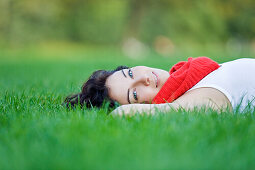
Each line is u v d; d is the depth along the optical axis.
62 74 8.56
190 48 29.94
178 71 3.28
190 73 3.17
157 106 2.97
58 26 28.92
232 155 1.95
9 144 2.19
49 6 27.64
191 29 29.84
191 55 19.98
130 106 2.98
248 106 2.99
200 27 29.94
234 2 31.44
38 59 17.08
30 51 24.31
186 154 1.97
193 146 2.08
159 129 2.36
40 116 2.92
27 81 6.78
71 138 2.22
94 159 1.91
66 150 2.05
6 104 3.54
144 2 28.78
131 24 29.31
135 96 3.22
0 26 26.58
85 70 9.44
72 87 4.81
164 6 29.33
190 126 2.41
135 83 3.24
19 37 27.00
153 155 1.96
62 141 2.17
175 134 2.25
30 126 2.54
